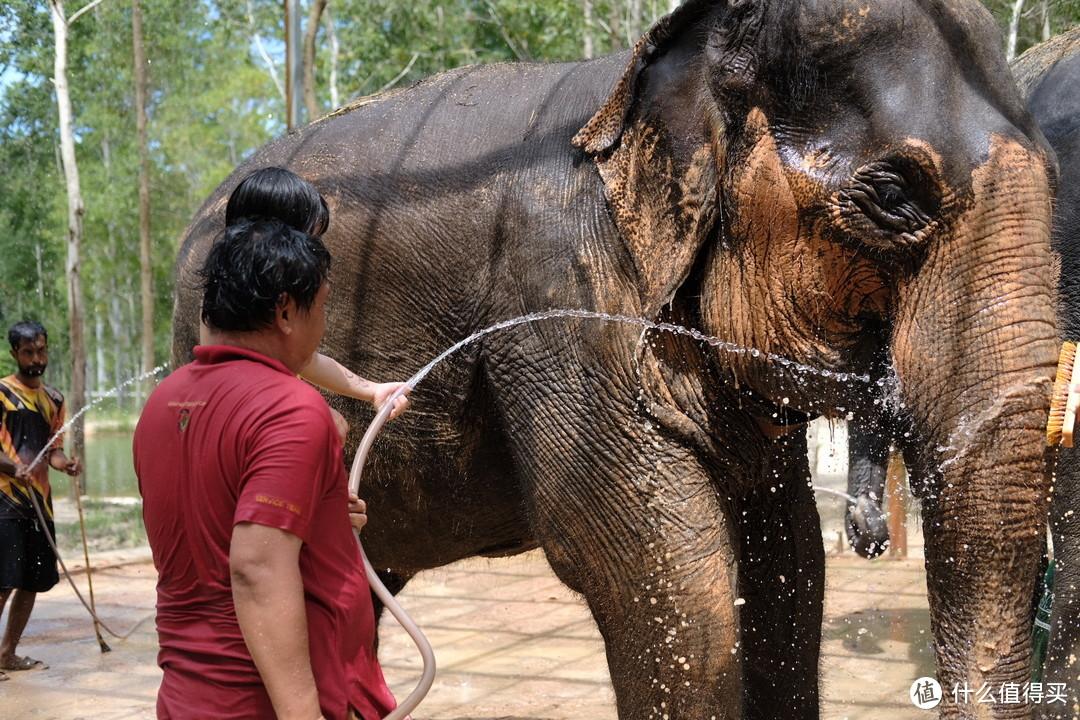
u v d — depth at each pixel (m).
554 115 3.22
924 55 2.45
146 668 5.85
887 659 5.54
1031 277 2.34
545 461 3.03
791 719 3.27
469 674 5.52
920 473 2.46
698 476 2.91
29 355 6.20
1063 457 3.88
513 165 3.19
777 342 2.68
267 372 1.96
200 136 36.62
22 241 29.36
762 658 3.27
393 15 22.11
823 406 2.72
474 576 8.13
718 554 2.87
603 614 3.01
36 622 7.00
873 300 2.57
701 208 2.73
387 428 3.43
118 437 28.59
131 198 34.53
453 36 22.23
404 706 2.01
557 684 5.31
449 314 3.25
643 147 2.85
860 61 2.47
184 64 28.61
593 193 2.99
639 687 2.94
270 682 1.83
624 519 2.92
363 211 3.41
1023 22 8.66
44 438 6.13
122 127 30.16
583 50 19.27
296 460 1.87
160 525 1.98
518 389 3.08
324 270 2.04
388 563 3.84
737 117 2.66
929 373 2.40
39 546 5.93
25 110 23.23
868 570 7.77
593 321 2.94
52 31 16.77
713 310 2.77
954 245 2.39
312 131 3.83
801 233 2.58
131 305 41.03
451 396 3.27
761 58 2.60
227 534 1.91
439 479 3.42
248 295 1.97
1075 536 3.87
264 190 2.19
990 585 2.33
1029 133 2.47
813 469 8.60
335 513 1.99
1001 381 2.32
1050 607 4.16
